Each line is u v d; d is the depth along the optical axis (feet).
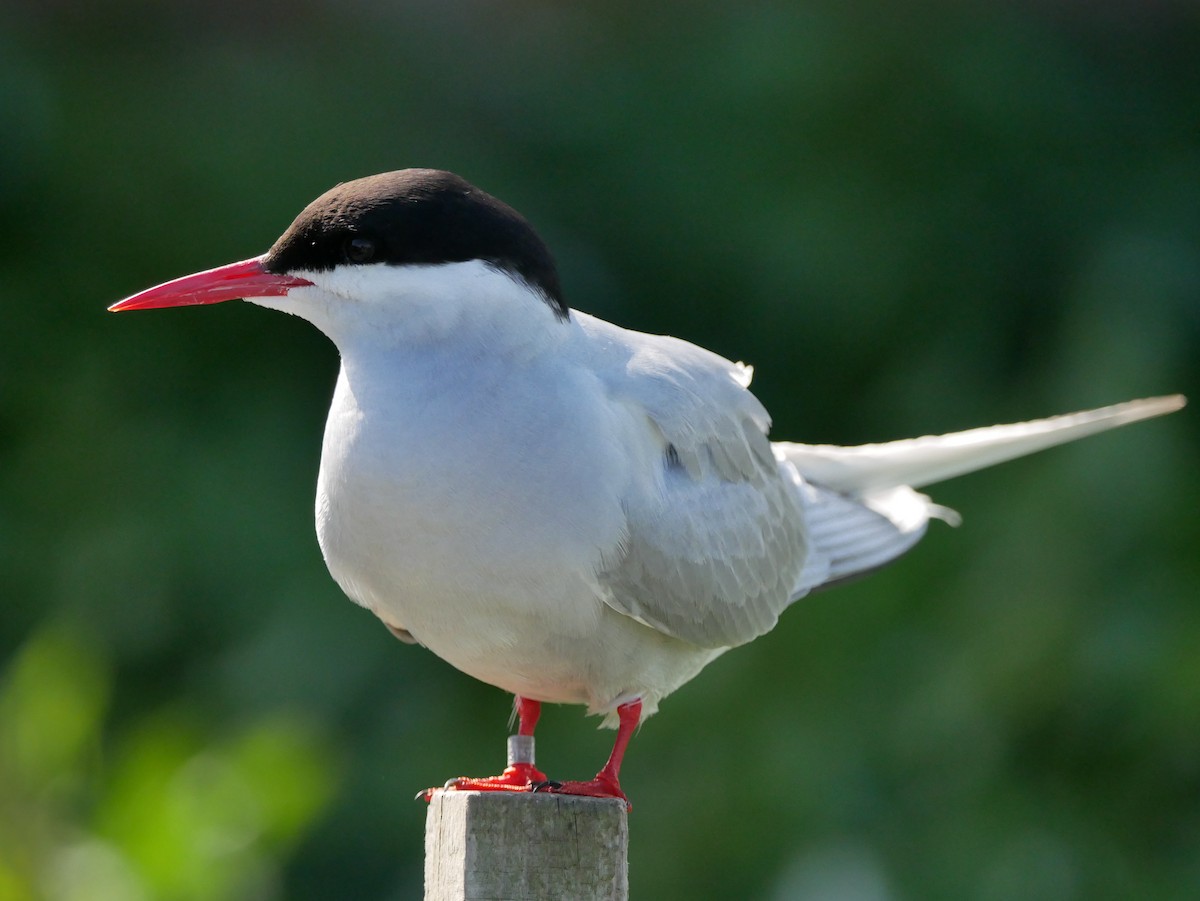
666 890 34.47
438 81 40.98
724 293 40.37
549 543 17.88
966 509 36.17
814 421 40.27
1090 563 34.09
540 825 15.46
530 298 18.22
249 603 36.42
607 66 41.60
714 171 40.24
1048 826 33.96
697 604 19.94
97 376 39.14
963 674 34.09
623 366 19.74
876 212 39.47
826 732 34.86
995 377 38.45
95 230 39.42
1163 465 34.19
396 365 18.04
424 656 36.22
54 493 38.37
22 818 24.06
